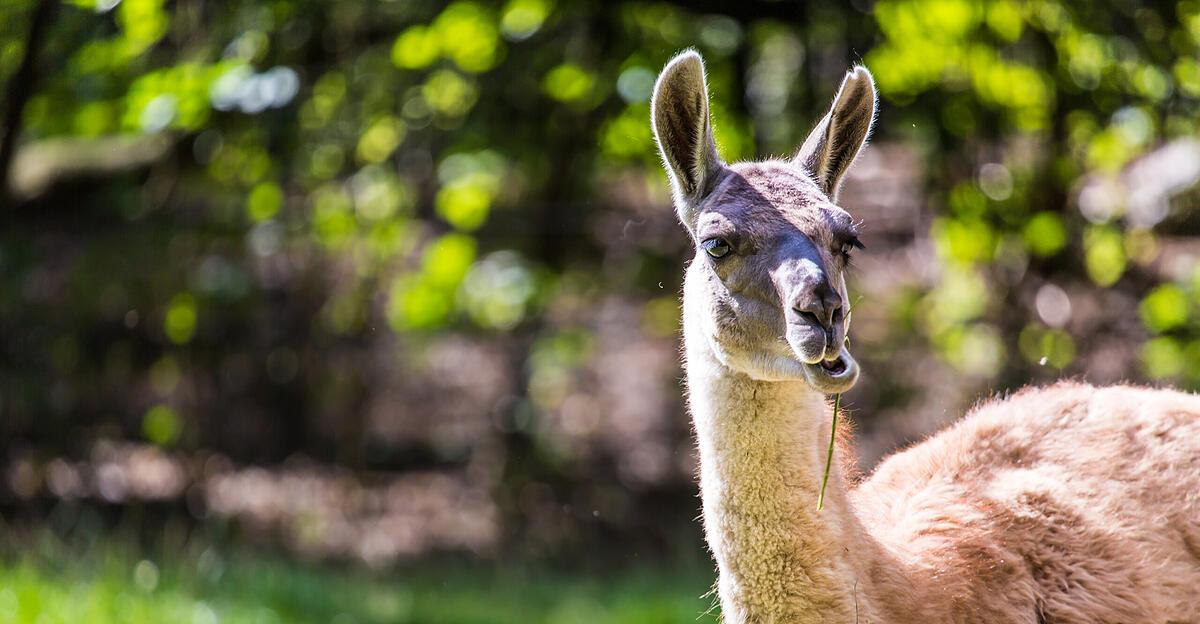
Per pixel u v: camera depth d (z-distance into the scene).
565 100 29.33
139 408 30.97
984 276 29.22
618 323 35.09
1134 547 12.39
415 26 27.27
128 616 20.48
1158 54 26.66
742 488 11.69
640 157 29.67
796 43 30.16
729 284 11.43
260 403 31.42
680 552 29.52
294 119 26.66
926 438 14.95
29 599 20.30
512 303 29.62
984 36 26.42
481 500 32.69
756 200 11.62
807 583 11.50
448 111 28.98
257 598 22.88
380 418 33.22
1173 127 27.59
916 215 32.34
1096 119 27.38
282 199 28.78
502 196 31.47
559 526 31.75
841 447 13.10
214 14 26.11
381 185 28.98
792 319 10.75
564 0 27.75
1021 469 13.00
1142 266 29.69
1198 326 28.03
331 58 27.86
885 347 30.52
